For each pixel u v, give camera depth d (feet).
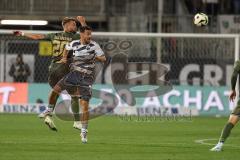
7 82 263.49
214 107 264.52
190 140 171.22
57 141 161.27
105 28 328.08
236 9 328.08
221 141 143.02
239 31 310.04
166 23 316.40
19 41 265.34
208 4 321.52
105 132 192.54
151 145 155.22
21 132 186.80
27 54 265.34
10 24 305.32
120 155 133.28
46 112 167.43
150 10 329.72
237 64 141.18
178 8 329.93
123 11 331.16
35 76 266.16
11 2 314.35
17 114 258.78
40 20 315.58
